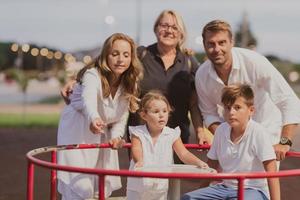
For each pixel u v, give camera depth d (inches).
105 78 211.9
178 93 247.8
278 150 203.9
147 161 201.5
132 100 216.4
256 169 188.5
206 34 212.4
